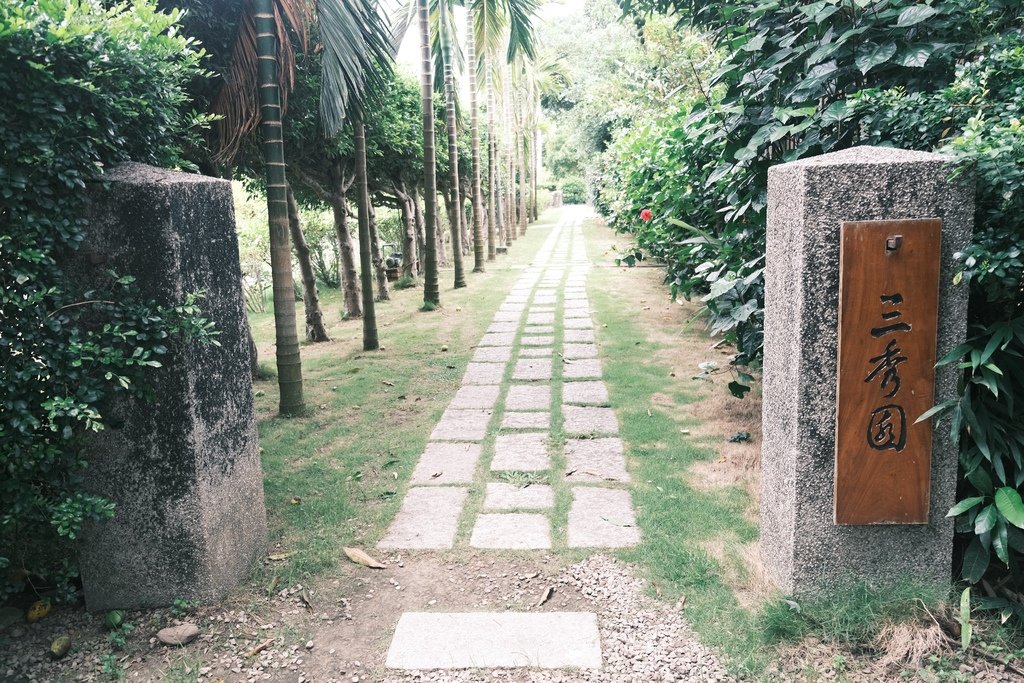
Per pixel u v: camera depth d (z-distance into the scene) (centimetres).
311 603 291
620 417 502
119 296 263
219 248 296
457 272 1259
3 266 236
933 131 282
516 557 317
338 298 1530
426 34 987
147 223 262
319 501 379
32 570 282
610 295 1052
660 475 397
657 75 1147
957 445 256
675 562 304
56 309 253
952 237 245
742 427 468
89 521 279
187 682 247
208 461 286
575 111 2442
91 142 255
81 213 260
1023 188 224
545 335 794
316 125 684
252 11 489
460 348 754
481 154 2127
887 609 258
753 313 397
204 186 284
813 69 342
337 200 1002
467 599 289
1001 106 254
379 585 301
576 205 6575
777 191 272
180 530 282
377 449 458
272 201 522
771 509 288
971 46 308
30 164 238
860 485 257
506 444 457
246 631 274
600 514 354
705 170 493
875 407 252
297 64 610
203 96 513
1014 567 266
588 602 284
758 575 292
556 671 244
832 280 249
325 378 656
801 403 257
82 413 246
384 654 258
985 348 241
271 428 508
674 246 604
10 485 249
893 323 247
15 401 240
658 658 249
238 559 306
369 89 595
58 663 259
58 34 232
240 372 311
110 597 287
